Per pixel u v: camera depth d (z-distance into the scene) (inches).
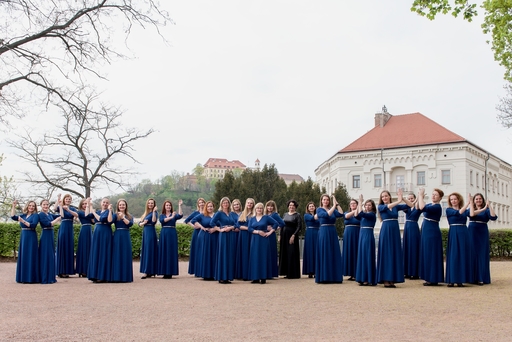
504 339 250.8
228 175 1332.4
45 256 512.4
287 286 487.2
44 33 806.5
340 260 527.2
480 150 1899.6
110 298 392.8
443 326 282.4
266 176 1354.6
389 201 495.5
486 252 506.6
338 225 1393.9
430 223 498.6
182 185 3661.4
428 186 1833.2
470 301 376.2
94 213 530.0
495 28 642.8
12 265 748.0
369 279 489.1
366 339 251.0
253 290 449.4
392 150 1894.7
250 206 557.3
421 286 487.5
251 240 526.3
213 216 536.4
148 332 267.0
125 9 816.9
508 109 998.4
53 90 855.7
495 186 2129.7
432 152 1823.3
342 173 2003.0
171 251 581.9
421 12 539.8
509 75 687.1
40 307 347.3
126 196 1818.4
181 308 343.3
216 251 557.6
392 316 313.3
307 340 249.0
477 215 505.4
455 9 526.6
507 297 398.6
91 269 521.7
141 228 888.3
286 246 601.0
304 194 1327.5
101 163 1151.6
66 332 267.3
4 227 827.4
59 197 532.4
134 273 650.8
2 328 277.1
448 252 487.8
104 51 842.2
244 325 285.0
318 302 372.2
